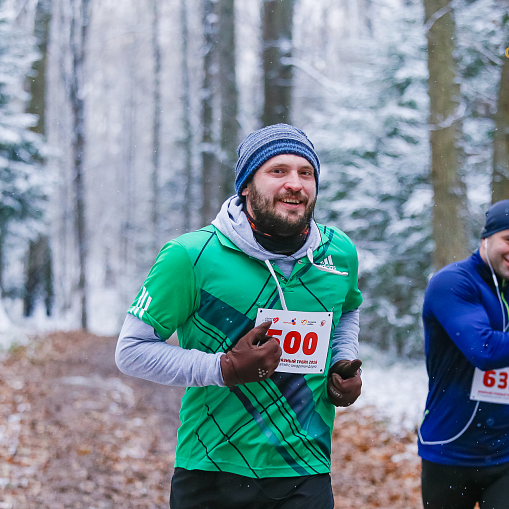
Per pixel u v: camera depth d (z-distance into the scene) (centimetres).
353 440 761
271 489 200
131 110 4081
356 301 242
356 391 211
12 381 926
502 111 645
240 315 200
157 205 3334
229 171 1441
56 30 2617
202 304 201
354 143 1425
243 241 199
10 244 1850
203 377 189
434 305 264
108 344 1636
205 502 203
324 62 2700
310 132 1628
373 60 1487
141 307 201
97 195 4778
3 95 1728
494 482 261
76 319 3131
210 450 201
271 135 202
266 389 201
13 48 1714
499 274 262
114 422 740
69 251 4178
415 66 1416
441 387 270
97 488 497
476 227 1178
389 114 1406
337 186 1486
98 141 4781
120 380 1052
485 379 260
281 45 1214
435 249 830
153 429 735
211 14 1753
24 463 536
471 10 1188
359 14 2756
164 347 198
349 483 589
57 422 702
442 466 268
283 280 204
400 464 645
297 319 204
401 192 1415
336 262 218
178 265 198
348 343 238
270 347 188
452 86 809
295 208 198
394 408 898
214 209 1644
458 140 828
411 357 1460
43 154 1797
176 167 3453
